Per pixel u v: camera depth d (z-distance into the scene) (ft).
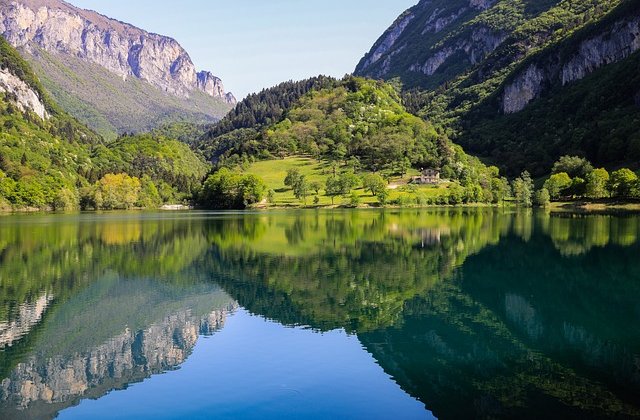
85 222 440.04
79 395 91.30
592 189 529.86
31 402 88.43
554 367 101.30
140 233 335.47
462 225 361.10
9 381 97.55
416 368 101.24
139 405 86.63
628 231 305.53
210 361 106.22
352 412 83.20
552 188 586.45
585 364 103.04
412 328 127.95
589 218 402.93
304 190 634.84
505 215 452.35
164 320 136.67
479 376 97.45
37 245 273.13
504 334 122.83
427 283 178.09
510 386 92.07
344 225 377.30
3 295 164.04
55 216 545.85
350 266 210.38
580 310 143.74
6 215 570.46
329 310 146.00
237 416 82.43
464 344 116.16
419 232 321.52
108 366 104.27
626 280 179.32
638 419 78.69
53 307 149.89
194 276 193.06
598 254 227.61
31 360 108.27
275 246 268.21
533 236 289.33
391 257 229.86
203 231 348.18
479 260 219.82
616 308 145.18
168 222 433.07
